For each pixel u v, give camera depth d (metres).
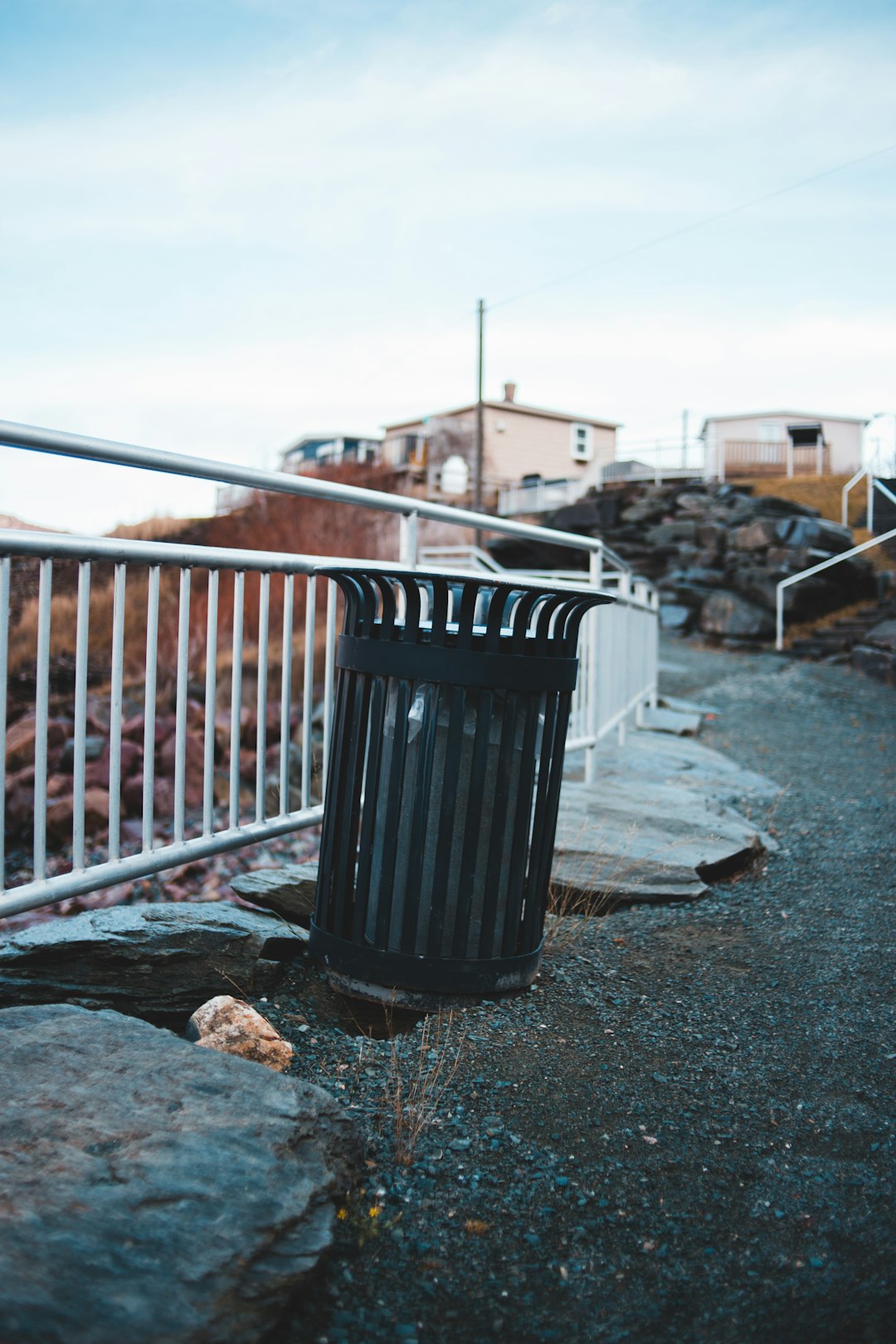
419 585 2.33
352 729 2.46
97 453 2.25
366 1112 2.01
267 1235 1.44
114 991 2.43
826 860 4.21
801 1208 1.78
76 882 2.34
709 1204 1.79
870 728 8.99
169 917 2.66
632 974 2.85
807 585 16.69
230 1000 2.25
